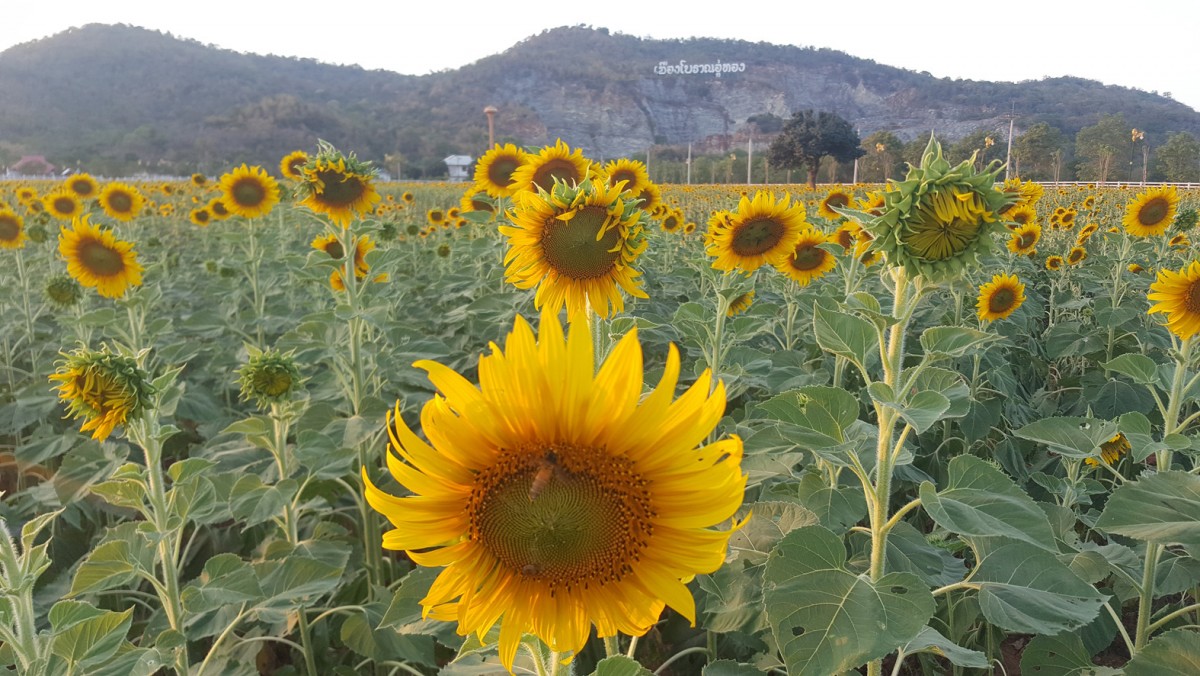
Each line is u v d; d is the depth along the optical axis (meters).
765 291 9.89
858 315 2.75
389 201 22.38
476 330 8.41
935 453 6.27
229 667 3.81
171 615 3.66
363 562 5.09
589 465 1.77
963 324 7.76
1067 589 2.64
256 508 4.18
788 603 2.35
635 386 1.75
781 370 5.64
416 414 6.29
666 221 12.34
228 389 7.96
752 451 3.09
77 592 3.43
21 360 9.60
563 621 1.83
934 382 3.37
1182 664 2.77
